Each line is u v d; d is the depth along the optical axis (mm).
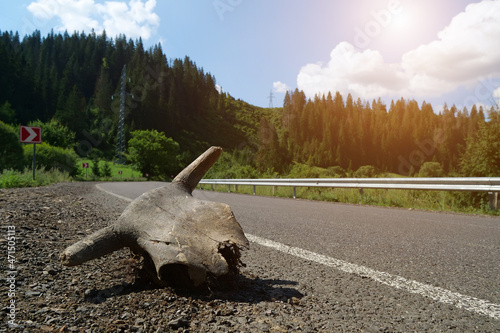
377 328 1730
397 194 10203
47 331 1548
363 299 2152
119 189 15906
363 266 2932
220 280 2244
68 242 3451
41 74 154250
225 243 1928
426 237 4301
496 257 3281
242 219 5953
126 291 2156
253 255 3322
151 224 2143
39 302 1876
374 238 4219
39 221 4359
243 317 1814
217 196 13000
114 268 2631
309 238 4211
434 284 2463
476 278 2611
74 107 139500
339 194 11438
